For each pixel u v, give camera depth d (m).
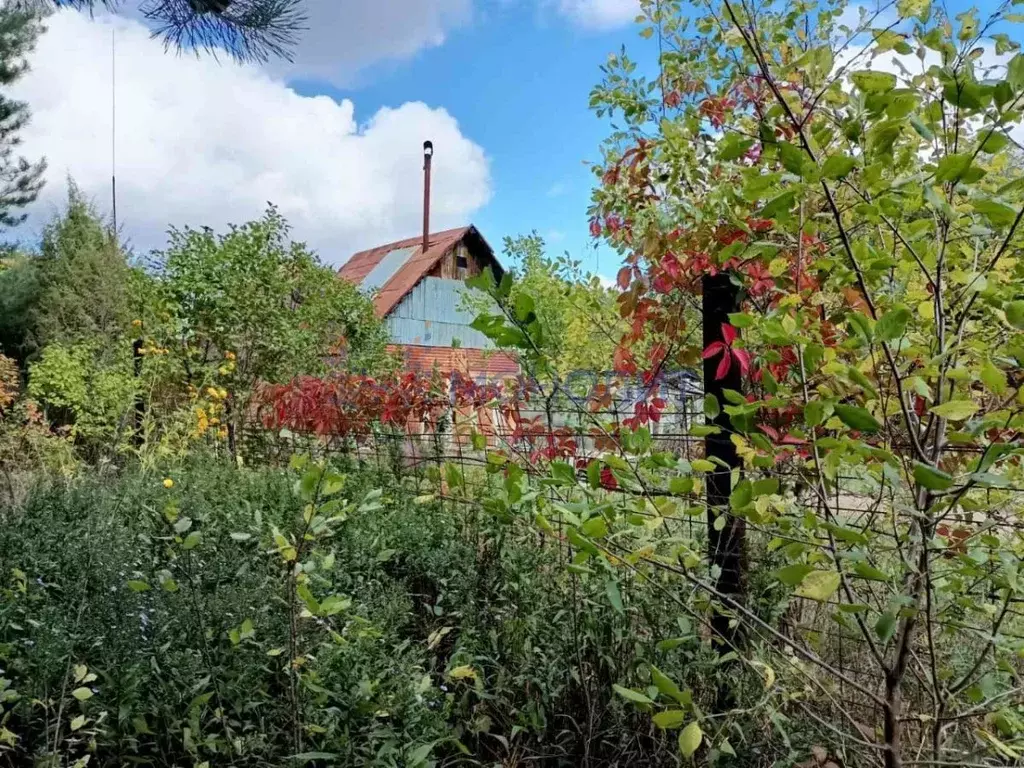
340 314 10.37
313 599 1.75
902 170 1.54
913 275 1.67
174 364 8.18
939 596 1.70
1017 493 1.67
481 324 1.51
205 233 8.92
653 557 1.56
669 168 3.08
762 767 1.98
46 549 3.07
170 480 4.03
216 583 2.58
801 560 1.51
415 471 3.98
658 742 2.15
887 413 1.48
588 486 1.78
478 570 2.93
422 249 21.28
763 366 1.68
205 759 1.98
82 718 1.88
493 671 2.48
